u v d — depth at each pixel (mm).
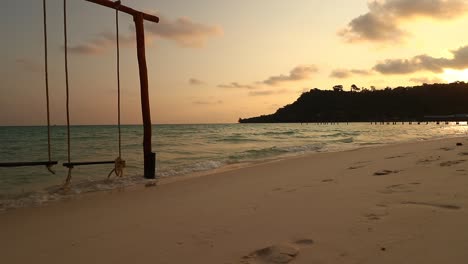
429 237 2994
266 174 8656
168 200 5926
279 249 3066
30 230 4438
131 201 6117
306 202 4777
